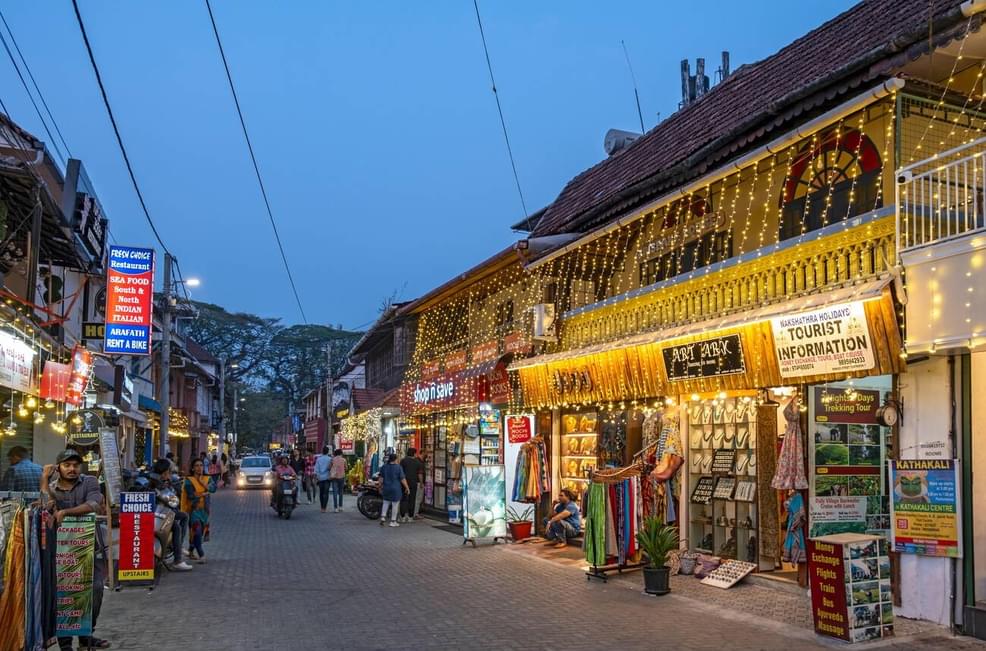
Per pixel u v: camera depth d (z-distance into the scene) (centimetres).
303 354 8506
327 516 2238
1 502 635
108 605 971
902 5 1105
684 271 1287
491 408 1850
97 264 1692
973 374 809
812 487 994
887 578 798
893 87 782
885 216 834
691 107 1644
